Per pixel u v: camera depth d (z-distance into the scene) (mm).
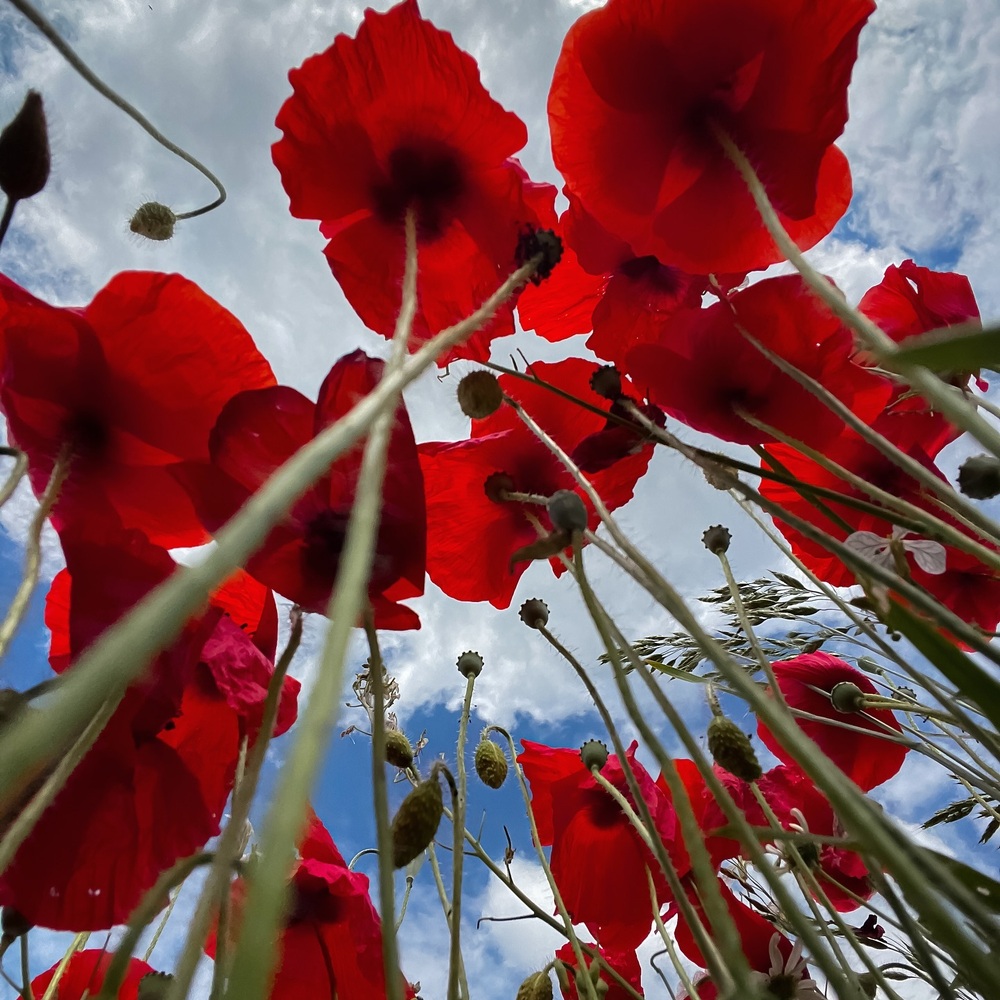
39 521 130
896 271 252
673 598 120
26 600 114
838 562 268
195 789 166
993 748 158
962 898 97
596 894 263
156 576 141
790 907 100
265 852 49
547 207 232
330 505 149
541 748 282
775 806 270
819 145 197
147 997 144
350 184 212
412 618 150
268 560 149
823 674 288
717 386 217
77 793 147
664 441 188
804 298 209
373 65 198
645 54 198
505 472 252
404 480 146
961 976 128
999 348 52
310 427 149
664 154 211
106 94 126
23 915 151
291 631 143
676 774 109
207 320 160
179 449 166
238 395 148
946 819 298
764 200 147
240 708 158
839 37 188
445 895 238
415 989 243
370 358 144
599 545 140
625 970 293
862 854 135
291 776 53
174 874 105
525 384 253
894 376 210
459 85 199
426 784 170
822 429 217
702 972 288
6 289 148
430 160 212
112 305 156
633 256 247
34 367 158
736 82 202
